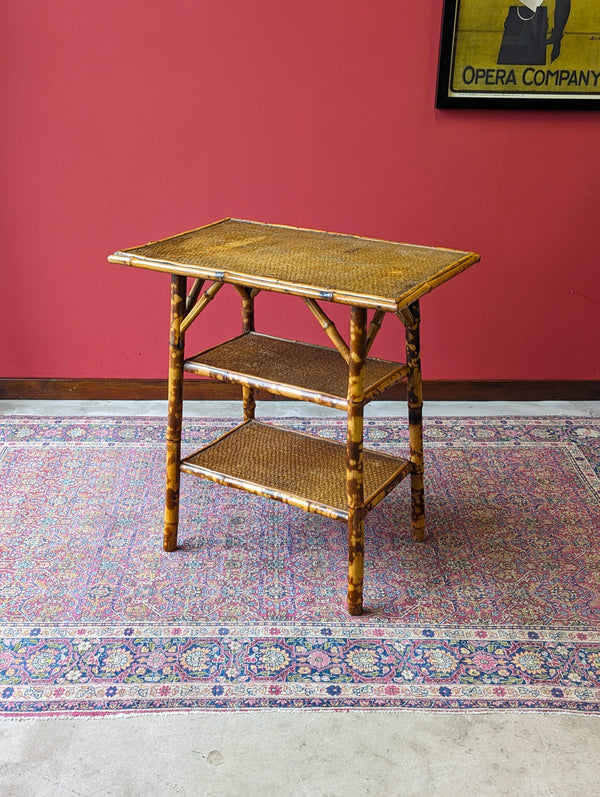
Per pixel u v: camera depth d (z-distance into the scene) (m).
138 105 3.00
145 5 2.87
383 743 1.84
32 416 3.23
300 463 2.42
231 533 2.54
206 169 3.10
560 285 3.28
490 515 2.64
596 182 3.14
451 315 3.30
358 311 1.94
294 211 3.18
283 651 2.08
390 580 2.35
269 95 3.00
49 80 2.95
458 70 2.95
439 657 2.07
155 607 2.22
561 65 2.95
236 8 2.89
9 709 1.89
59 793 1.70
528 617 2.21
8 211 3.11
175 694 1.95
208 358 2.32
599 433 3.17
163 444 3.03
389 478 2.31
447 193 3.15
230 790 1.72
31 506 2.63
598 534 2.56
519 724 1.89
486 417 3.28
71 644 2.08
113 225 3.16
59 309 3.26
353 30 2.93
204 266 2.10
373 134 3.07
